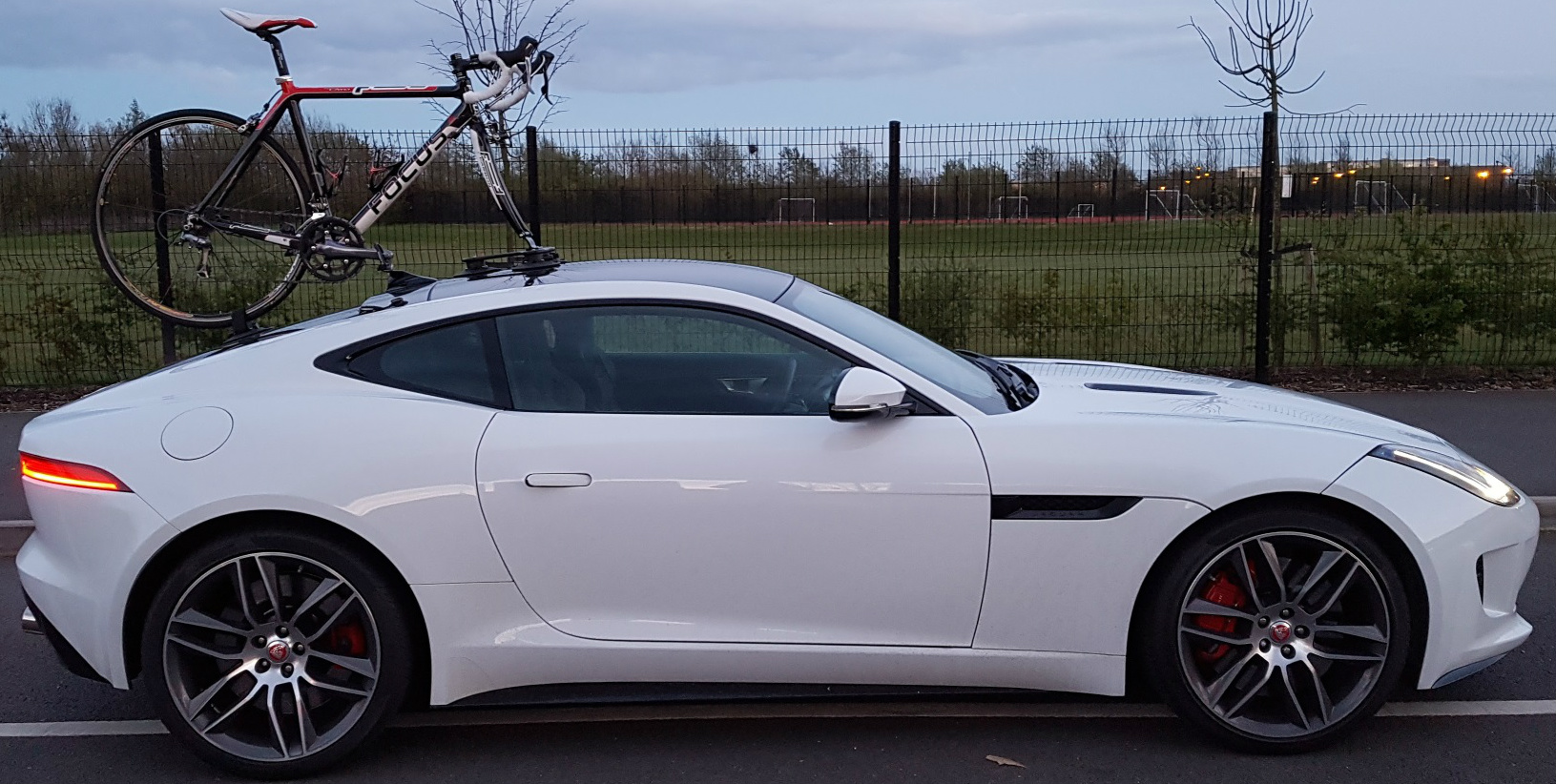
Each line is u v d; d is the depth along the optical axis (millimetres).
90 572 3643
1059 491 3646
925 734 4043
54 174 9102
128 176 7906
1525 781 3637
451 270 9109
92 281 9398
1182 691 3732
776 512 3666
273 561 3650
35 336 9500
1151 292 9477
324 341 3896
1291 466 3641
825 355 3854
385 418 3715
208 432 3682
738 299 3908
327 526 3662
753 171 9188
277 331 4168
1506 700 4230
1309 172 9359
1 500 6699
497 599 3686
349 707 3742
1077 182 9266
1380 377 9758
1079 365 4984
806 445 3688
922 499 3660
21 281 9414
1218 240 9398
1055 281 9430
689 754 3932
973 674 3770
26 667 4789
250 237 6164
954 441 3701
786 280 4512
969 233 9359
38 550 3828
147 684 3660
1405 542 3648
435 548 3635
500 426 3723
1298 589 3703
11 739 4121
